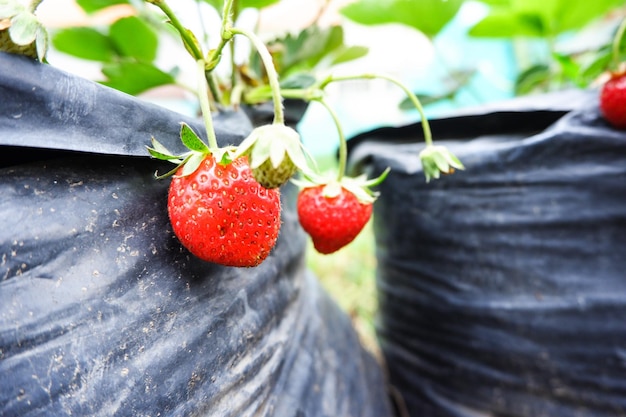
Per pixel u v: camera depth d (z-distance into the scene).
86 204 0.11
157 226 0.12
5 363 0.09
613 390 0.20
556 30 0.32
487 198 0.21
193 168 0.11
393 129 0.25
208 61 0.12
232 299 0.14
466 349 0.23
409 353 0.27
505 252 0.21
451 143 0.23
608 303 0.20
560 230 0.20
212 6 0.20
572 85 0.33
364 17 0.30
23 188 0.10
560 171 0.20
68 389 0.10
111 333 0.10
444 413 0.25
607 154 0.19
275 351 0.16
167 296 0.12
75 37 0.22
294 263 0.19
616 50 0.19
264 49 0.11
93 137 0.10
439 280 0.23
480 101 0.35
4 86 0.09
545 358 0.21
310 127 0.58
